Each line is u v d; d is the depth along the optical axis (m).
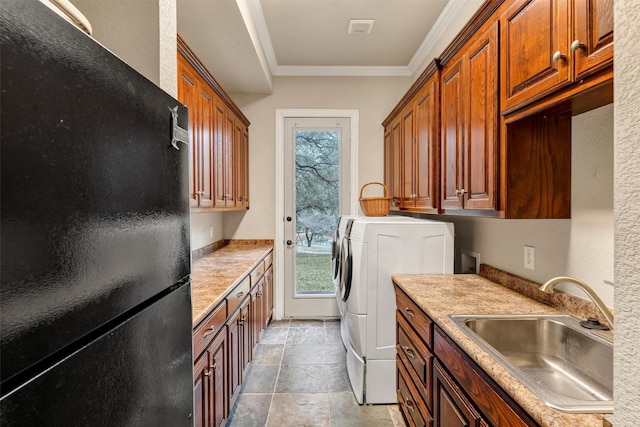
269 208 3.75
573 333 1.26
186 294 0.91
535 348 1.36
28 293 0.41
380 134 3.74
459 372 1.19
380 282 2.17
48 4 0.55
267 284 3.36
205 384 1.48
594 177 1.33
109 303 0.56
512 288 1.81
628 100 0.46
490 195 1.49
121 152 0.60
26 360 0.40
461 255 2.63
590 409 0.76
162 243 0.76
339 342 3.15
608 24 0.88
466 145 1.73
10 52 0.38
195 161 2.03
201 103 2.14
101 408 0.54
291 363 2.75
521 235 1.80
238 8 2.14
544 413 0.75
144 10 1.05
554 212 1.44
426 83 2.32
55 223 0.45
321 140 3.78
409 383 1.80
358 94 3.73
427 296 1.67
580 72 0.98
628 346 0.46
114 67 0.58
